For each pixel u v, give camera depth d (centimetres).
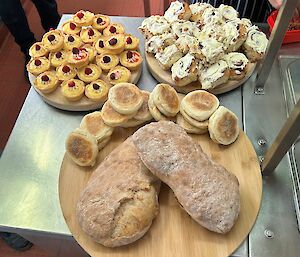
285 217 77
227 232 72
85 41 105
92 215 71
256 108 93
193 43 96
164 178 73
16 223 79
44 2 194
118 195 72
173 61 96
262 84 96
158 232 73
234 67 94
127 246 72
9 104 191
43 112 96
